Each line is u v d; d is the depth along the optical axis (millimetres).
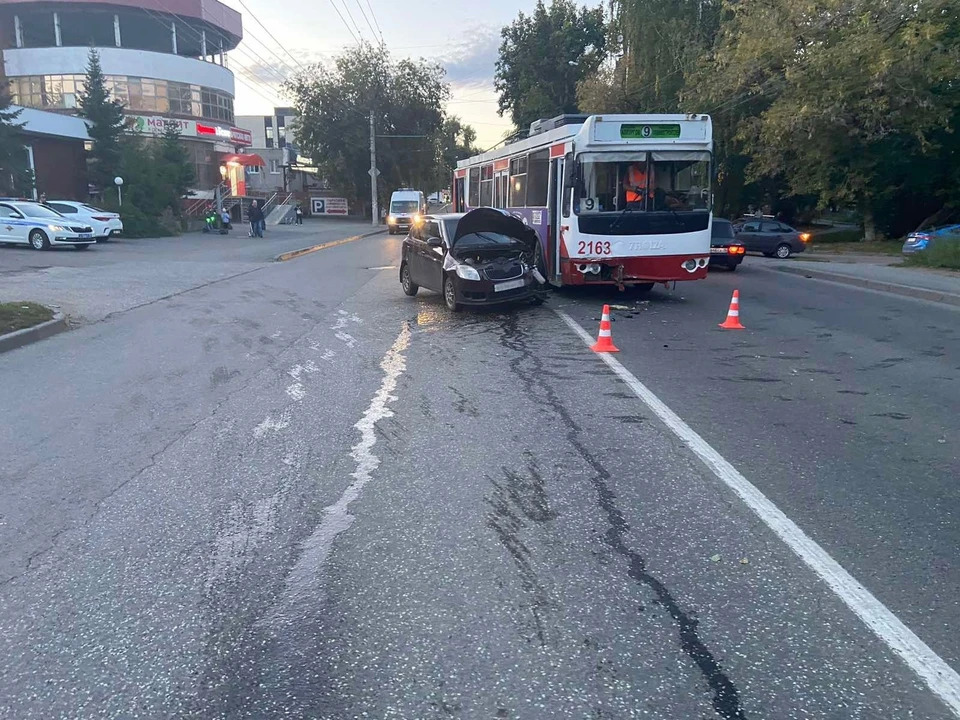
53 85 47219
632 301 14641
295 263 23531
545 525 4730
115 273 18922
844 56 26656
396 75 64375
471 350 10125
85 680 3273
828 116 27641
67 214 28172
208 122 52000
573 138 13078
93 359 9680
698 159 13359
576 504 5043
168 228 36750
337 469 5734
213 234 38750
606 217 13203
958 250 21297
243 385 8336
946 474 5605
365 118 62844
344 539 4566
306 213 70750
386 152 64438
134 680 3271
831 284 18469
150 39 52438
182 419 7074
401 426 6789
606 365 9188
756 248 28328
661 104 38969
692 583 4027
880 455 6016
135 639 3570
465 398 7719
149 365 9336
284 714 3049
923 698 3125
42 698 3160
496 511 4938
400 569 4195
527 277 13227
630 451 6086
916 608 3787
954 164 32344
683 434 6516
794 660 3371
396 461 5891
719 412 7203
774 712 3041
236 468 5777
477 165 21188
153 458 6020
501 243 13727
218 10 51406
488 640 3527
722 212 46344
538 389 8062
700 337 11039
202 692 3189
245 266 21953
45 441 6461
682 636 3553
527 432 6590
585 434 6523
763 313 13391
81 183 40062
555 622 3670
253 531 4695
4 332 10508
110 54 46875
